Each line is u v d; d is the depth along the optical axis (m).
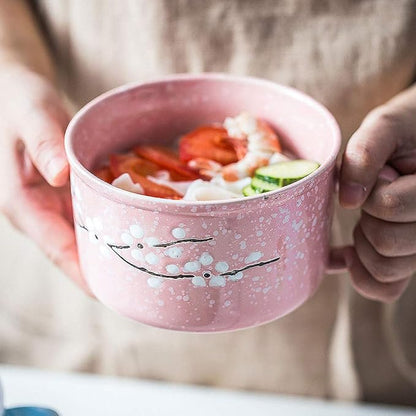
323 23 0.75
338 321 0.86
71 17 0.79
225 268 0.55
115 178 0.61
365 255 0.64
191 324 0.57
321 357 0.88
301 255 0.57
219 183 0.60
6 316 0.93
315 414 0.78
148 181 0.60
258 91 0.64
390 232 0.61
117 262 0.56
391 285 0.66
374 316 0.88
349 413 0.78
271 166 0.59
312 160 0.63
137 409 0.77
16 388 0.78
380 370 0.91
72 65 0.81
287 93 0.63
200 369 0.90
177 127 0.66
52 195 0.71
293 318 0.86
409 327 0.87
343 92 0.77
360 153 0.60
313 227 0.57
